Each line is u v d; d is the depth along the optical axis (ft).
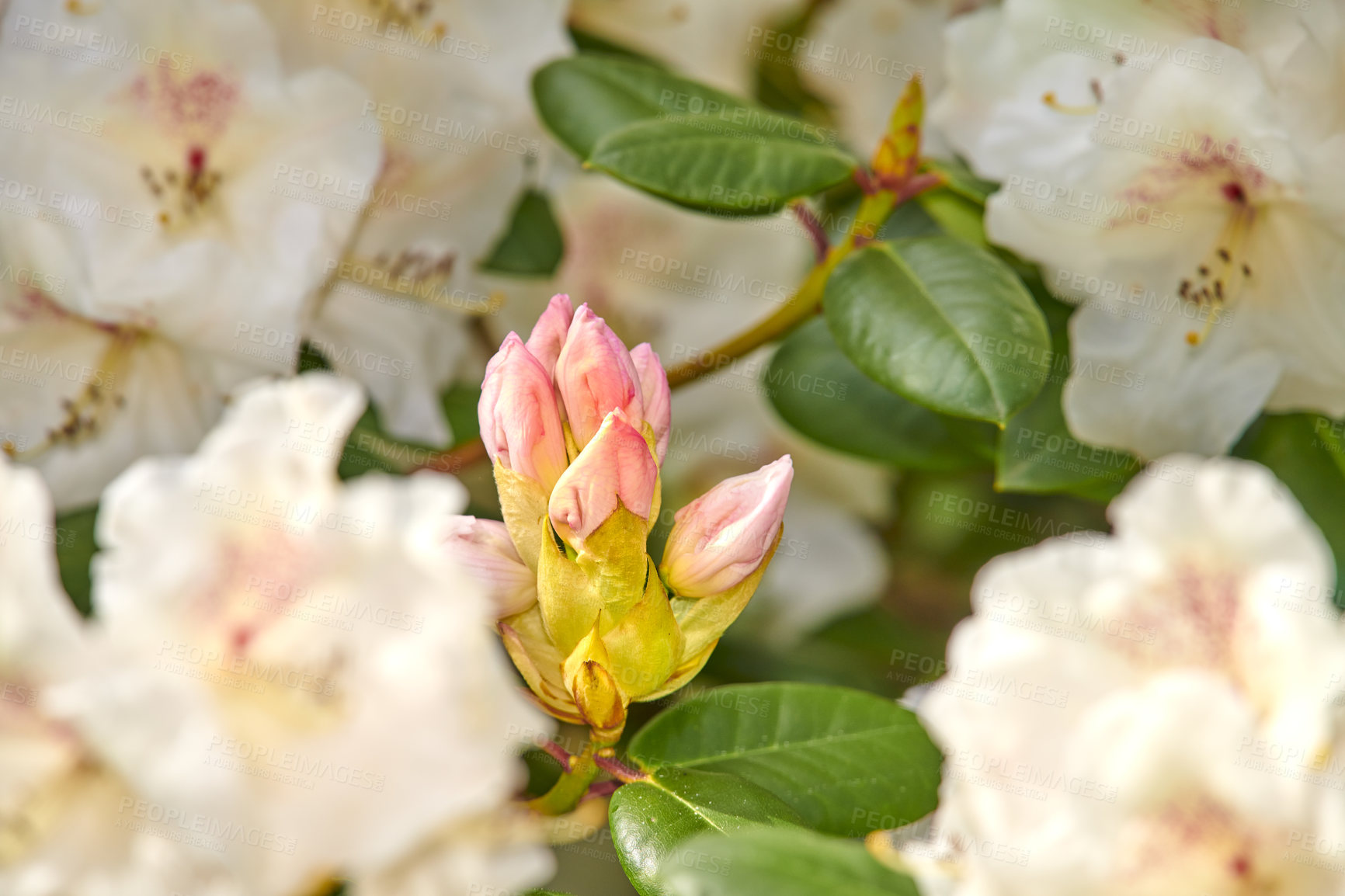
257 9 2.79
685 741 2.68
